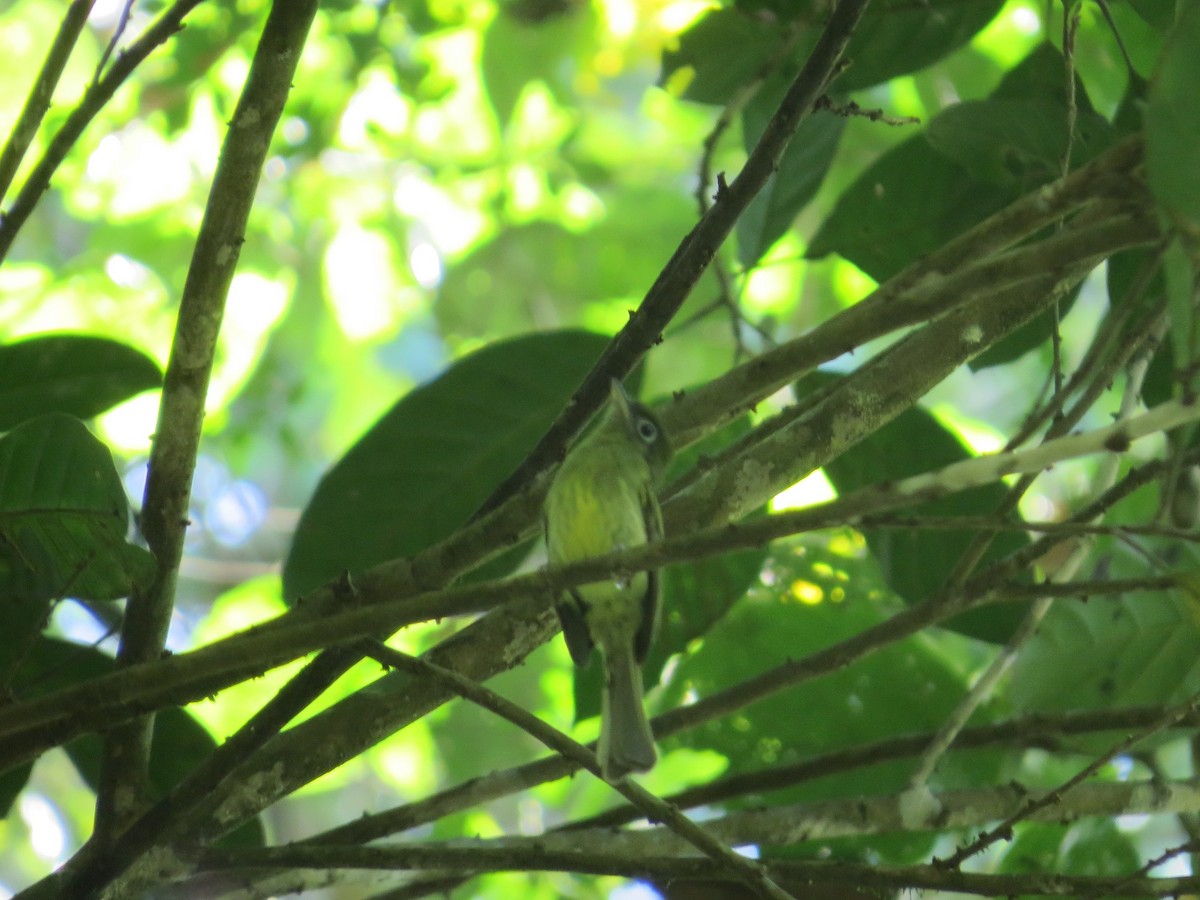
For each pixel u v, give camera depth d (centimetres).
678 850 656
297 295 1662
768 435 621
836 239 747
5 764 508
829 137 769
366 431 683
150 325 1521
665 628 732
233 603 1435
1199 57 354
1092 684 736
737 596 734
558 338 692
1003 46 1313
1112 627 737
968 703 656
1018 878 534
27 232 1709
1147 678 734
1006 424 1589
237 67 1434
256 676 490
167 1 1367
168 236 1525
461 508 683
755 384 545
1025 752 836
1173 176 351
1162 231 367
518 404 690
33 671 642
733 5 765
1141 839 998
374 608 434
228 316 1589
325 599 526
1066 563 668
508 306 1700
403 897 656
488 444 688
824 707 849
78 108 550
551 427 587
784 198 769
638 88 1661
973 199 739
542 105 1627
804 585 895
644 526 586
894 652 858
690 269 552
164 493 549
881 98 1445
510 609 595
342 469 682
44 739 504
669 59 782
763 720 850
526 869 548
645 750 545
